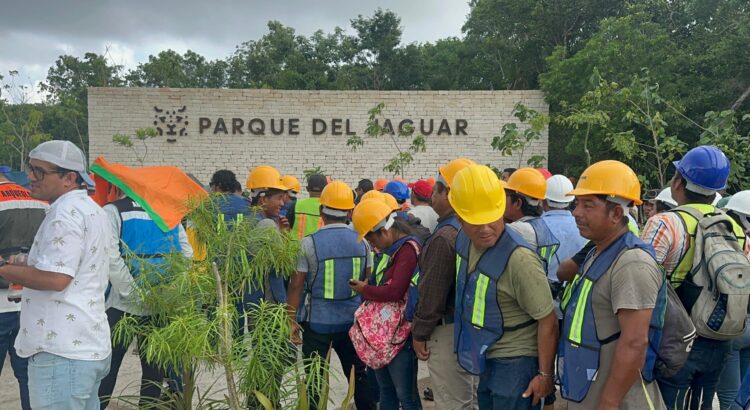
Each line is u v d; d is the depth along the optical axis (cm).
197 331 272
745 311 297
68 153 296
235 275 321
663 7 2047
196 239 324
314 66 3575
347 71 3622
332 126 1586
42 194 296
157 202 372
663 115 1351
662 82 1609
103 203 404
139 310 327
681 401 308
